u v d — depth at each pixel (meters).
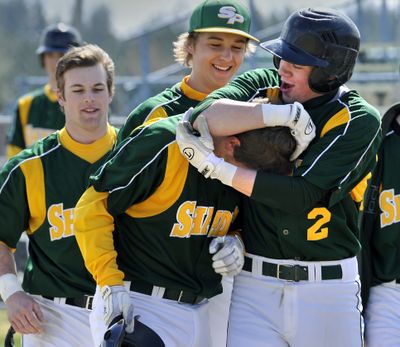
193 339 13.12
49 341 15.55
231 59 16.17
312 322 13.03
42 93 26.89
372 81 45.62
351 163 12.34
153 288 13.02
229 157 12.50
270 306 13.12
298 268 13.00
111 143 15.74
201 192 12.93
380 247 14.97
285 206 12.22
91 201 12.62
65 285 15.23
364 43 48.19
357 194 13.31
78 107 15.42
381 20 48.28
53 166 15.47
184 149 12.23
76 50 15.95
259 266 13.19
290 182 12.12
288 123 12.02
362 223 14.92
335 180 12.24
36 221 15.42
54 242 15.27
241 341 13.09
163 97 16.08
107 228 12.62
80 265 15.17
